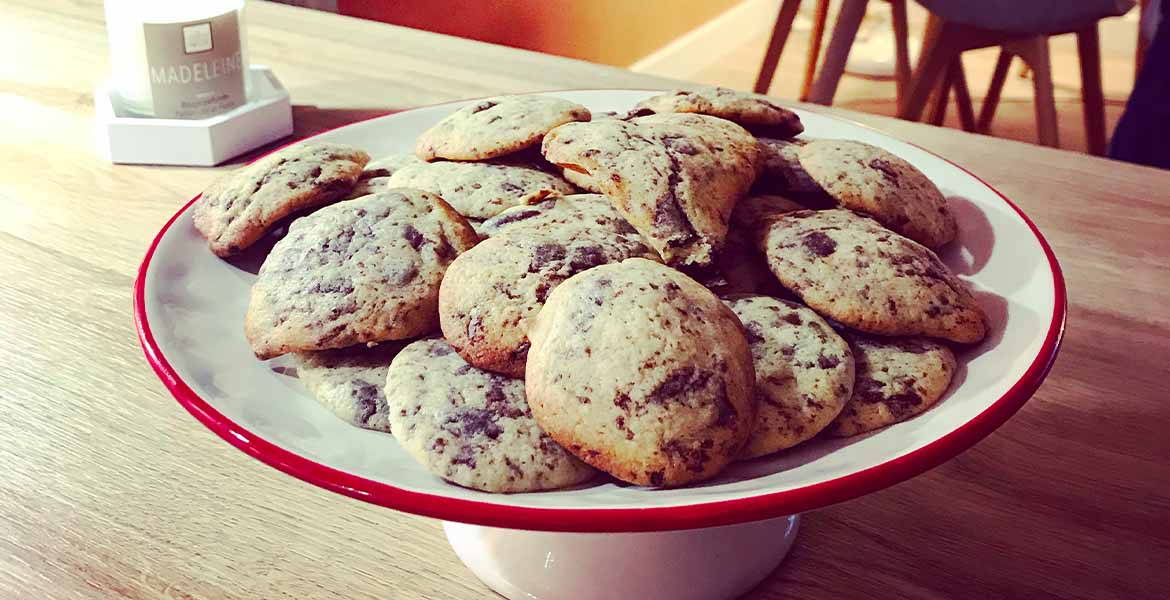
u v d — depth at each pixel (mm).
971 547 377
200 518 385
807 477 301
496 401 344
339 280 376
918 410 354
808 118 525
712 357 325
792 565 371
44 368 450
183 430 423
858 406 353
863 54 2281
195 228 430
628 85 690
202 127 607
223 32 619
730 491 299
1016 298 395
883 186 433
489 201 433
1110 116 1995
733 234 423
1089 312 488
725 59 2387
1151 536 381
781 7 1581
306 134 646
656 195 390
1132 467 408
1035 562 372
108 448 412
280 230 442
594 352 324
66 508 386
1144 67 1151
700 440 313
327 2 1311
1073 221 554
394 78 710
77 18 825
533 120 447
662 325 328
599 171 398
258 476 405
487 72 714
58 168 605
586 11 1914
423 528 387
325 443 337
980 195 456
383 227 395
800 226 411
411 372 355
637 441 312
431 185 443
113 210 563
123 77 624
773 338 366
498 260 374
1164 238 541
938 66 1371
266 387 356
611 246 383
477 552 363
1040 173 601
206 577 363
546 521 288
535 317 354
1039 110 1348
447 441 331
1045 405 437
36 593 354
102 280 504
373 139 511
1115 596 360
